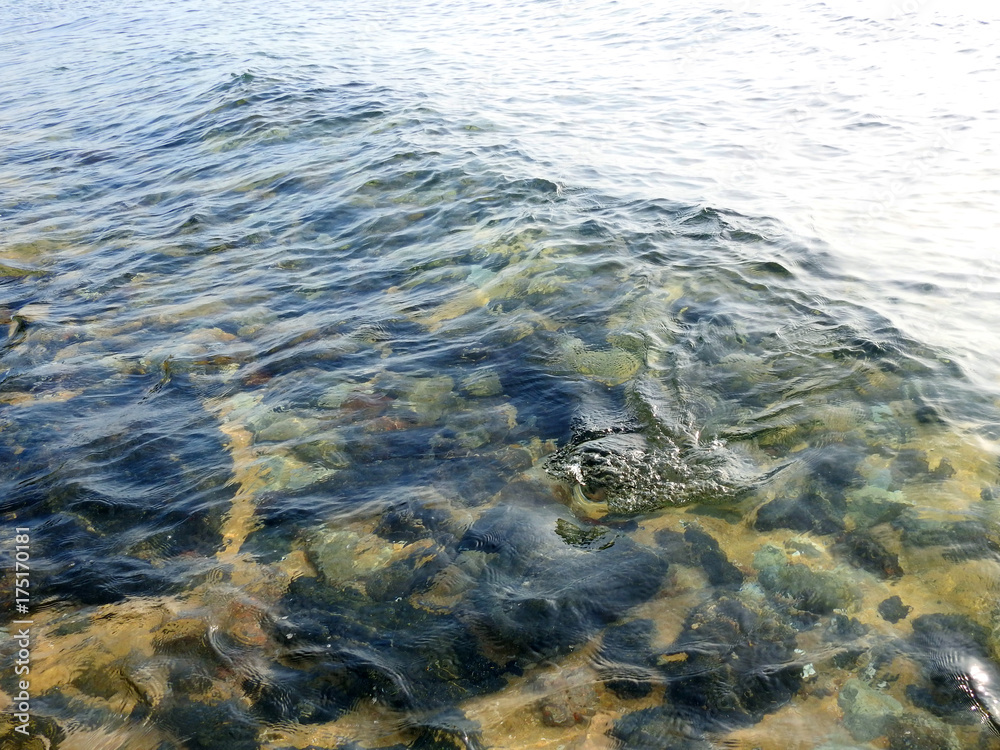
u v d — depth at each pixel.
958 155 4.68
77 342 2.90
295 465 2.18
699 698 1.54
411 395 2.47
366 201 4.32
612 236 3.62
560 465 2.13
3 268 3.69
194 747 1.49
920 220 3.75
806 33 8.82
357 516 1.99
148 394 2.55
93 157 5.69
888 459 2.09
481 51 9.02
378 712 1.54
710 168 4.72
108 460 2.23
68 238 4.11
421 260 3.51
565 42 9.35
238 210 4.36
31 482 2.15
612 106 6.38
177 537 1.95
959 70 6.72
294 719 1.53
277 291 3.29
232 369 2.68
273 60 8.42
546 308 2.96
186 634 1.70
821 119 5.67
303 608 1.75
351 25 11.16
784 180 4.45
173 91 7.43
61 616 1.75
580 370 2.56
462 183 4.48
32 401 2.52
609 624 1.68
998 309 2.83
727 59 7.95
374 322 2.94
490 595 1.76
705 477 2.07
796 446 2.17
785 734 1.47
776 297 2.98
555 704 1.54
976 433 2.15
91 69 8.98
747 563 1.81
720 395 2.41
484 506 2.00
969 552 1.78
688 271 3.23
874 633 1.63
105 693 1.58
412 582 1.80
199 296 3.28
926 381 2.40
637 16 10.64
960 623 1.64
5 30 12.52
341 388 2.52
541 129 5.73
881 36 8.37
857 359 2.54
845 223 3.75
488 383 2.51
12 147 6.06
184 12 13.33
